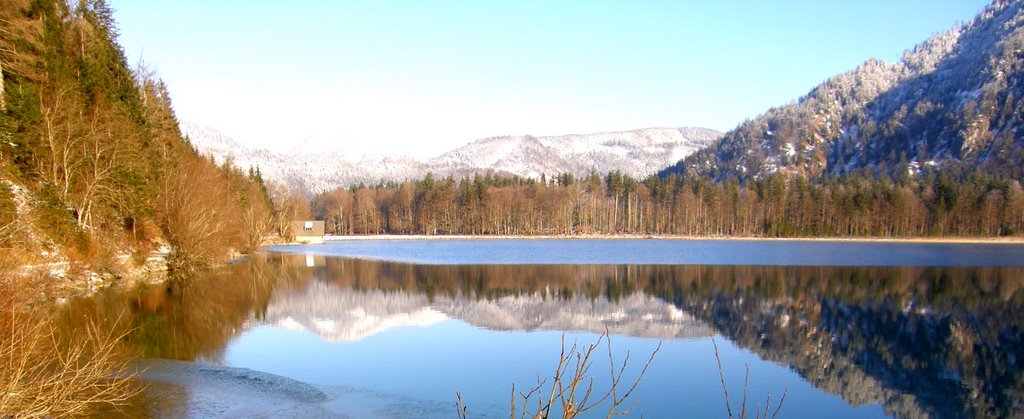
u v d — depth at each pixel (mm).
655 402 15352
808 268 51375
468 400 14531
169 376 15188
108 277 31203
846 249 79250
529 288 37688
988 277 44500
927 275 45812
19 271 14352
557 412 14000
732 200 118812
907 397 16609
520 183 139875
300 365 17641
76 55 37375
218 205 45906
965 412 15578
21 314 10531
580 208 122000
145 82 45219
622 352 20688
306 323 24531
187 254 38000
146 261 36594
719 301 32750
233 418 12469
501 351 20172
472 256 65562
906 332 25062
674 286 39062
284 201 102375
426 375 16938
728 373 18344
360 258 62156
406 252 72875
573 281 41500
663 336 23609
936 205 105312
